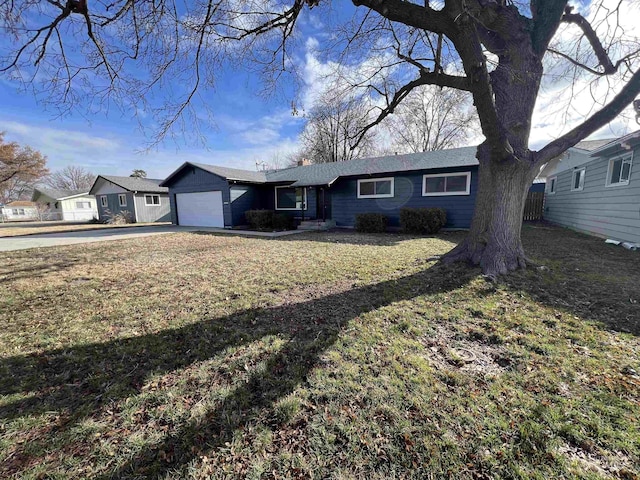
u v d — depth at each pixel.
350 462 1.52
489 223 4.76
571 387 2.04
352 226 13.30
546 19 4.21
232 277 5.04
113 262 6.44
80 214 30.55
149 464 1.53
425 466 1.48
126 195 21.70
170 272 5.48
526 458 1.51
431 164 11.18
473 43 3.30
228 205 14.20
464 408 1.85
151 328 3.11
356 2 3.52
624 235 7.29
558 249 6.65
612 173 8.05
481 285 4.06
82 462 1.54
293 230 13.23
